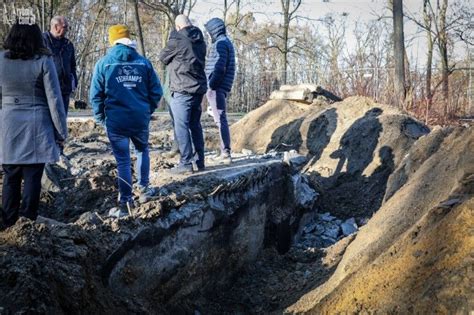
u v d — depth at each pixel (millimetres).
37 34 5145
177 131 7277
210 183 6941
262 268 7688
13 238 4559
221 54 7902
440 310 3939
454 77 26641
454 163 6543
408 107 18156
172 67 7094
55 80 5180
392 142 10781
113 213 5906
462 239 4324
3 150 5141
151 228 5711
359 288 5070
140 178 6207
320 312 5320
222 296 6805
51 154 5223
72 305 4418
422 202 6402
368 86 19484
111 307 4918
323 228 9445
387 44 27609
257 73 32156
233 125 14797
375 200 10164
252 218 7602
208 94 8242
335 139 11656
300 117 13344
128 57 5961
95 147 9617
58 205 7039
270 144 13016
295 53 37250
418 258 4645
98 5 39656
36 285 4164
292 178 8875
